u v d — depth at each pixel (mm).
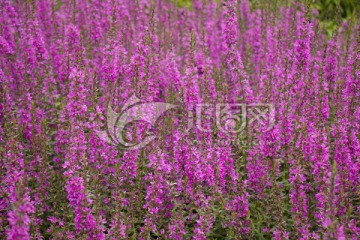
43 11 16750
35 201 10359
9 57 13594
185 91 11336
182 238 9914
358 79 11711
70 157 9961
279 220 9758
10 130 10617
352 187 10148
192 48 12672
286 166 12328
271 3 19078
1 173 10133
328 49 14195
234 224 10180
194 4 19797
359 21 17984
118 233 9203
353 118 10906
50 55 15453
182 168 10266
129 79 12109
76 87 10453
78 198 8906
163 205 10391
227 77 14195
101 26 15859
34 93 13273
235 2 13148
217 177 9625
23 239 7621
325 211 9367
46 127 12172
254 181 10992
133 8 17891
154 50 14430
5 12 14758
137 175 10820
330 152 11141
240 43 17219
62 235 9508
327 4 25156
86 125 10805
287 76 12766
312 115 11750
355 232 9172
